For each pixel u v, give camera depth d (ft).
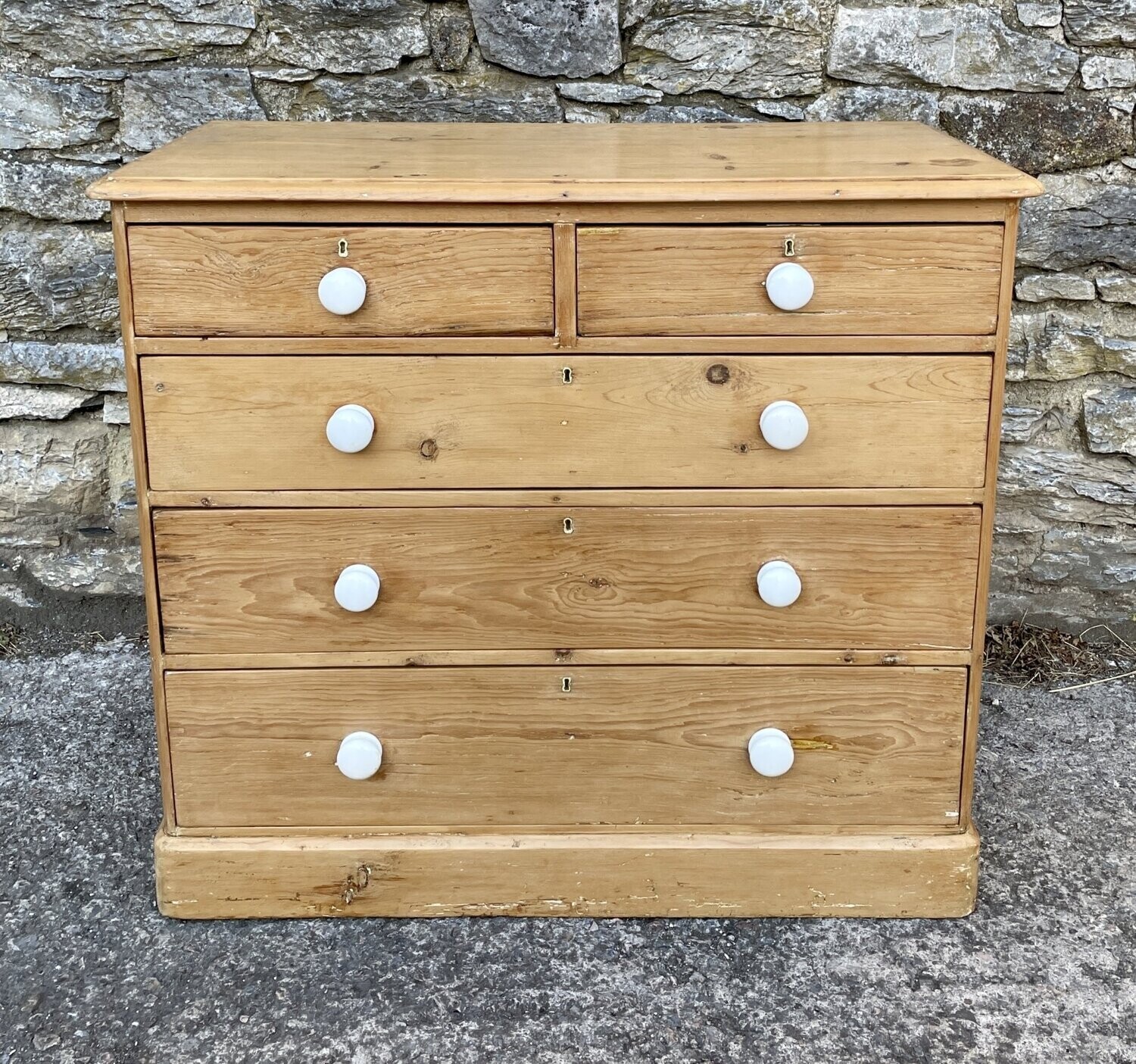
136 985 5.60
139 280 5.17
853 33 7.43
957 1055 5.24
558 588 5.64
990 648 8.36
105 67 7.45
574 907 6.03
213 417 5.36
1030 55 7.44
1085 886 6.25
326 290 5.08
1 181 7.59
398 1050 5.28
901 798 5.96
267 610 5.65
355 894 5.99
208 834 5.97
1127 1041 5.30
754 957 5.81
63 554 8.37
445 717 5.82
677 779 5.93
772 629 5.70
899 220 5.14
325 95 7.55
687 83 7.55
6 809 6.77
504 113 7.57
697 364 5.32
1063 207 7.64
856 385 5.35
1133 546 8.27
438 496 5.49
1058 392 8.03
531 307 5.24
